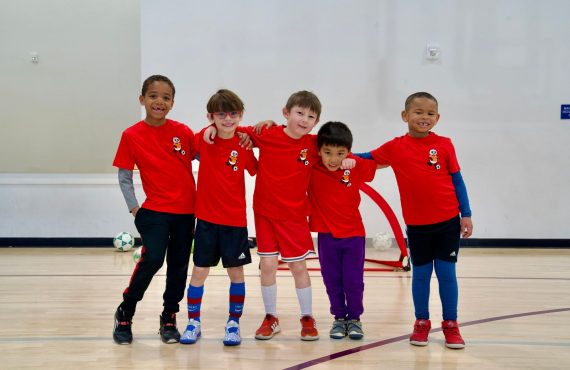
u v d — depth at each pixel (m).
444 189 2.70
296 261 2.77
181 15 6.11
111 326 3.00
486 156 6.11
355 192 2.81
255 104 6.18
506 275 4.52
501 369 2.35
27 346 2.65
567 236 6.12
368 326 3.01
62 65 6.52
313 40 6.12
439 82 6.09
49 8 6.49
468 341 2.74
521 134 6.09
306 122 2.66
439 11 6.04
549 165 6.09
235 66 6.15
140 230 2.69
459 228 2.73
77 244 6.18
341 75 6.12
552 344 2.69
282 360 2.45
